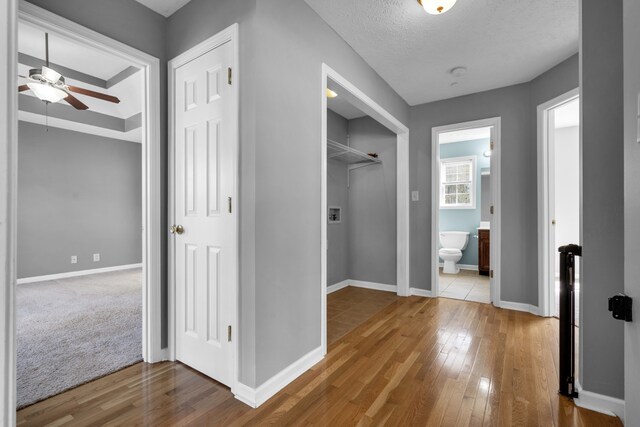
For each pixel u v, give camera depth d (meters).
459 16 2.18
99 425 1.46
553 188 3.04
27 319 2.92
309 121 2.04
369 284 4.23
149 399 1.66
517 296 3.26
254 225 1.63
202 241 1.92
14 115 0.60
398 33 2.37
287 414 1.54
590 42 1.61
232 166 1.72
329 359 2.13
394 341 2.43
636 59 0.86
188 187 2.02
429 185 3.78
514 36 2.41
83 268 5.21
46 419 1.50
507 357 2.14
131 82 4.11
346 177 4.38
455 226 5.93
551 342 2.39
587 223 1.62
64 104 4.57
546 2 2.03
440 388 1.76
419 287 3.84
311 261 2.06
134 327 2.70
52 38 3.14
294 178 1.91
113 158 5.61
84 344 2.34
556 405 1.60
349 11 2.12
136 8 1.99
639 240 0.86
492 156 3.41
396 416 1.52
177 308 2.09
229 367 1.75
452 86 3.32
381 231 4.15
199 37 1.94
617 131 1.54
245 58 1.68
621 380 1.53
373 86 2.93
